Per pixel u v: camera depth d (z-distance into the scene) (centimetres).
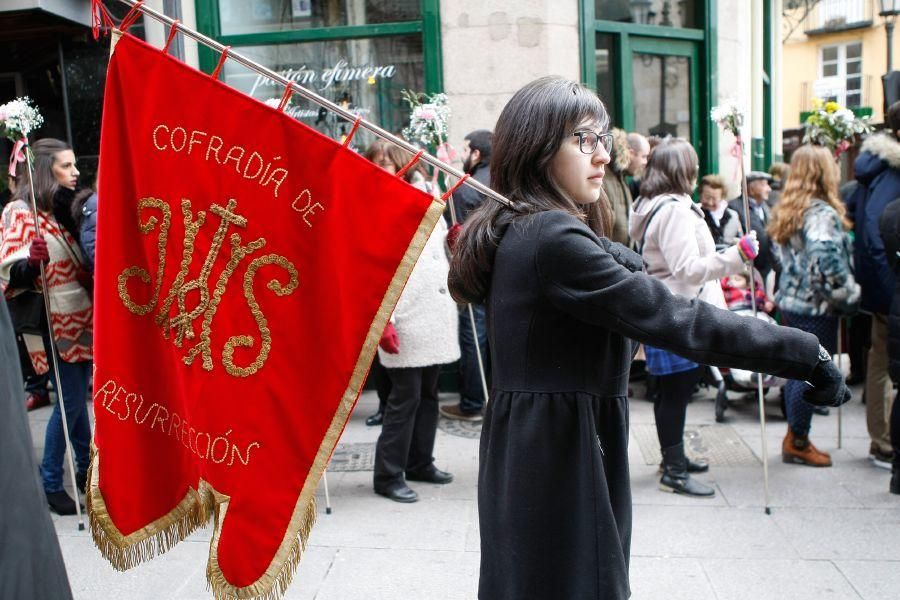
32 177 402
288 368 202
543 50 611
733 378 536
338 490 441
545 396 180
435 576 342
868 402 467
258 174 203
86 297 420
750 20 869
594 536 177
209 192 206
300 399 201
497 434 187
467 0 608
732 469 466
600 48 669
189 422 210
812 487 437
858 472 459
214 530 204
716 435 527
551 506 179
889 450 462
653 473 460
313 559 358
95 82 622
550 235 174
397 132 632
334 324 199
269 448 202
